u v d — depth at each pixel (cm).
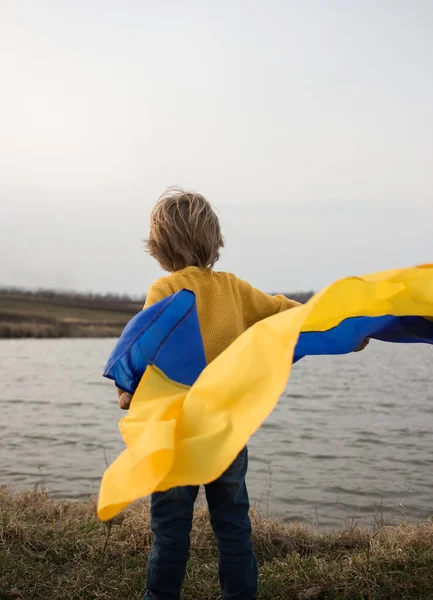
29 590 320
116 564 357
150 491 203
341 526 502
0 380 1828
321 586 317
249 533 256
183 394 241
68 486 655
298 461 777
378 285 241
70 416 1172
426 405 1280
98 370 2173
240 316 277
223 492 252
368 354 3064
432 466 745
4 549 370
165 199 288
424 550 359
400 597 307
